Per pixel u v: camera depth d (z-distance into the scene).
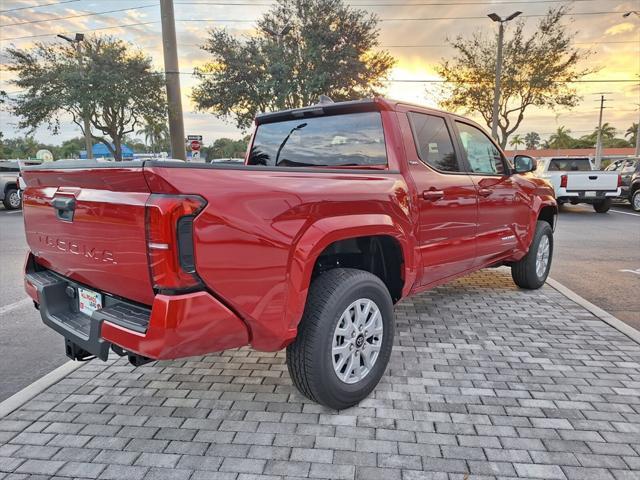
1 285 6.16
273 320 2.42
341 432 2.67
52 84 20.61
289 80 20.84
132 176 2.10
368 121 3.53
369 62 22.48
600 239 9.57
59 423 2.79
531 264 5.32
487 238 4.36
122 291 2.42
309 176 2.64
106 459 2.46
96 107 20.67
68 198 2.56
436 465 2.38
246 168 2.34
